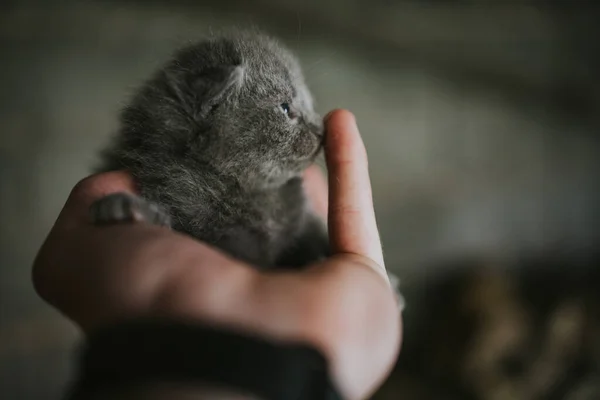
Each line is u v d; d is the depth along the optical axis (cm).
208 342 20
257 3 61
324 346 22
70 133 55
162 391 19
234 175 33
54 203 54
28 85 53
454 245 69
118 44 56
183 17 59
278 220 33
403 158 67
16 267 53
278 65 35
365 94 66
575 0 69
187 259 23
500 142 70
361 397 23
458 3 67
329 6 63
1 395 52
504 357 57
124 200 26
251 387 20
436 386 58
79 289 24
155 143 32
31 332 53
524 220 71
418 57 67
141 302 23
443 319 63
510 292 63
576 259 72
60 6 54
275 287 23
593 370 54
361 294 23
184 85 33
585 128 71
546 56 70
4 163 52
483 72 69
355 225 28
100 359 20
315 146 34
